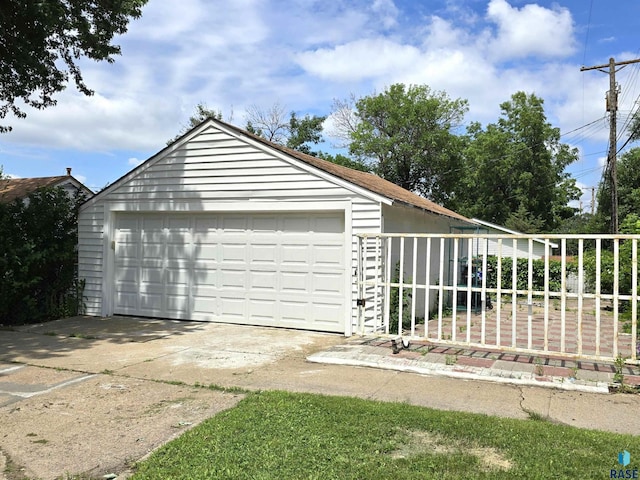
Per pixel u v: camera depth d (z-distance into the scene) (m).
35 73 11.52
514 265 6.86
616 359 6.19
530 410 5.19
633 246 6.30
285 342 8.61
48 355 7.72
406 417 4.78
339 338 8.98
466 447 4.13
